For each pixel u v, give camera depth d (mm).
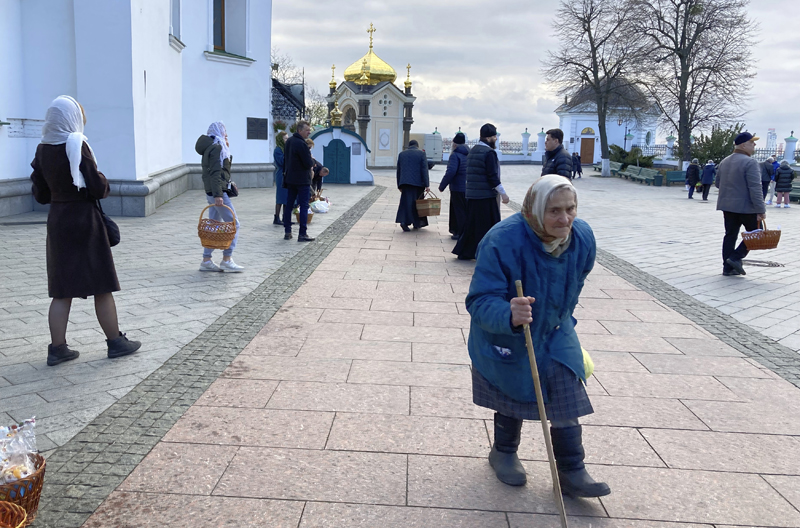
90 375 4426
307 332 5520
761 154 44094
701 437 3717
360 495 3029
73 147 4266
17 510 2412
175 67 16891
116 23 11867
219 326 5637
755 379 4664
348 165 23984
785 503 3055
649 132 56188
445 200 19344
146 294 6664
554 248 2709
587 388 4418
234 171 20109
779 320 6258
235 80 19812
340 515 2869
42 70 12188
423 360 4879
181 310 6109
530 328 2750
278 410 3928
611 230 13836
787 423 3930
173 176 15844
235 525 2781
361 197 18938
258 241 10172
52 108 4352
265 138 21109
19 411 3832
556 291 2729
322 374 4539
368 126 39062
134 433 3584
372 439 3584
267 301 6520
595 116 56531
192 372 4523
